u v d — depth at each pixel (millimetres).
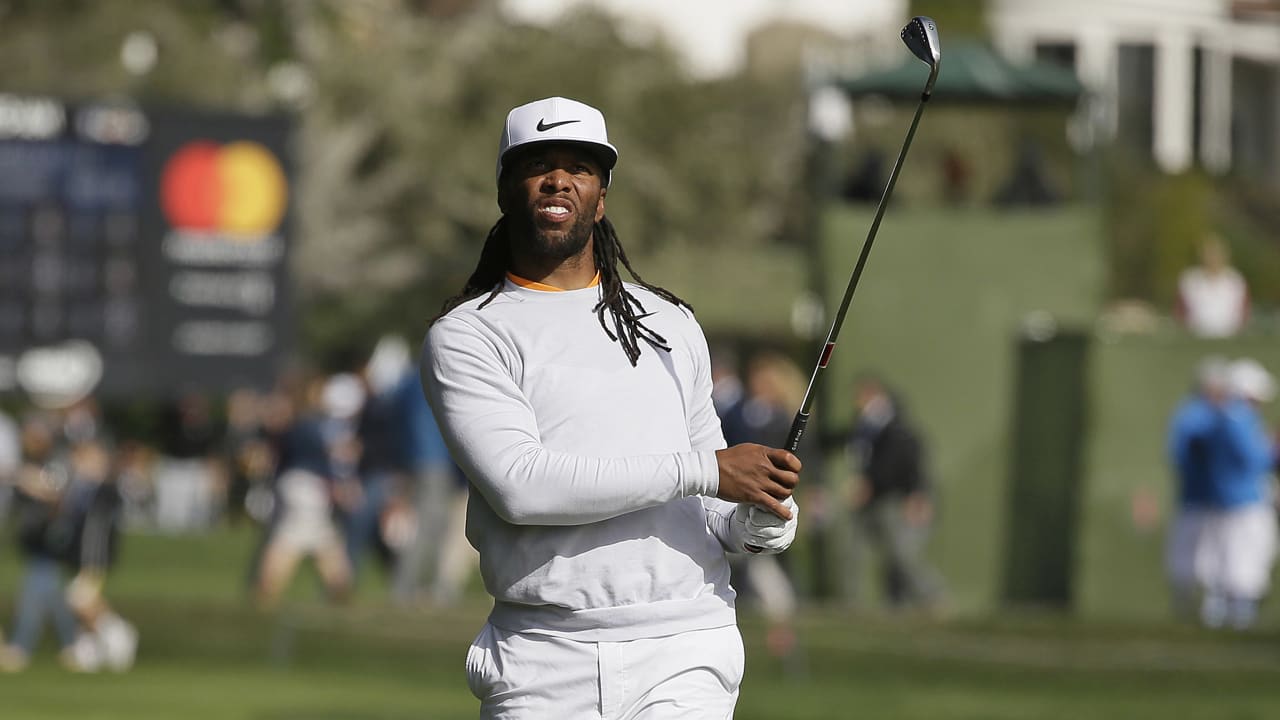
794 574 62656
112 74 128375
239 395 114812
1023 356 62469
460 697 47438
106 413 118000
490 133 139125
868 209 63688
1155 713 45656
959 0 166250
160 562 83812
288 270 73188
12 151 71875
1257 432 57781
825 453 61750
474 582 73688
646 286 18312
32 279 72062
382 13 146375
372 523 63312
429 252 136250
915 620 52438
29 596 52938
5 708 44031
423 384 17766
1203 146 169500
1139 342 59844
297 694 47406
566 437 17219
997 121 128000
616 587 17062
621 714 17062
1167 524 59719
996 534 62094
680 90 147375
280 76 135250
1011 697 47969
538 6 170375
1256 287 140125
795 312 114875
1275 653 50438
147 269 72625
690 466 16906
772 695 47406
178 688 47938
